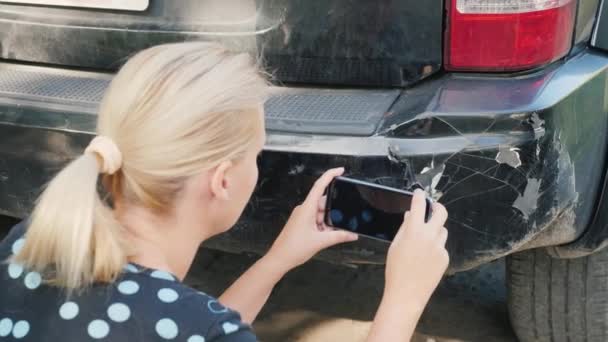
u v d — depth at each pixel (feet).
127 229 4.34
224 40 7.36
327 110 6.79
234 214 4.58
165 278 4.20
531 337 8.46
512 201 6.38
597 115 6.91
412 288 4.83
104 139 4.22
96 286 4.14
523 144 6.28
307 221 5.67
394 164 6.31
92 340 4.05
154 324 4.06
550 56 6.85
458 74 6.93
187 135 4.17
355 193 5.63
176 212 4.35
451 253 6.56
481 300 9.78
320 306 9.71
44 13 7.86
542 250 7.84
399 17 6.88
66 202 4.02
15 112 7.10
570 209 6.79
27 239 4.17
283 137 6.47
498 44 6.77
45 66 8.00
